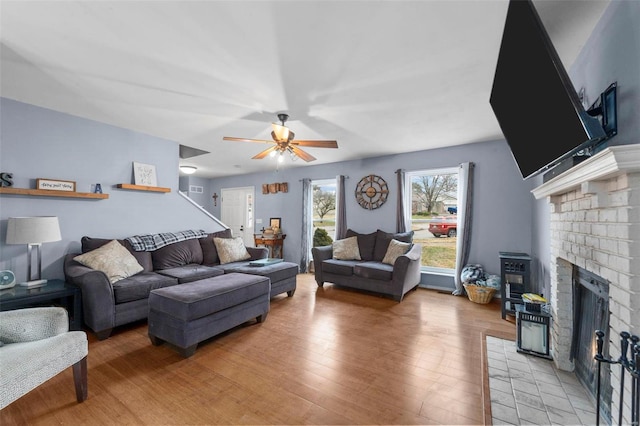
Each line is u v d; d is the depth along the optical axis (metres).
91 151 3.31
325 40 1.78
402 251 4.12
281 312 3.30
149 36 1.76
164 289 2.49
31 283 2.53
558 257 2.08
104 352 2.30
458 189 4.12
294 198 6.17
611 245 1.30
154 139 3.93
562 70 1.15
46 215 2.97
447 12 1.54
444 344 2.47
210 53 1.93
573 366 1.99
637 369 1.03
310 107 2.82
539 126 1.52
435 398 1.74
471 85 2.35
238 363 2.13
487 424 1.50
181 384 1.86
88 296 2.49
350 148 4.42
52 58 2.02
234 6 1.49
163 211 4.09
